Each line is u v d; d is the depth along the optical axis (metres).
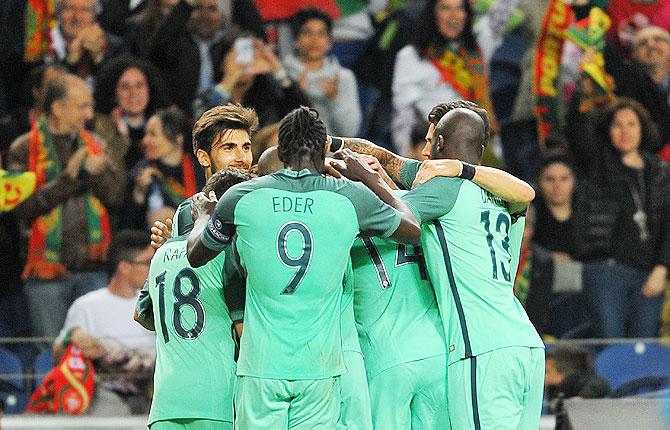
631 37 40.66
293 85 38.38
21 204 36.09
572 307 37.34
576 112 39.34
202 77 38.34
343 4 39.94
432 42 38.97
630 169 38.66
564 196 37.84
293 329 20.31
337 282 20.58
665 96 40.22
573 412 28.39
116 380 31.83
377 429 21.70
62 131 36.62
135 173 36.94
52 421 30.27
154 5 38.75
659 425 28.02
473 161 22.23
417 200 21.52
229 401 21.17
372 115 39.72
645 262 37.94
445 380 21.75
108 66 37.41
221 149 22.89
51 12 38.53
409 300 22.06
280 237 20.30
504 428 21.39
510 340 21.61
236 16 38.84
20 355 31.78
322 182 20.59
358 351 21.52
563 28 39.69
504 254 22.16
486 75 39.12
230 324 21.28
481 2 40.03
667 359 32.03
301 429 20.50
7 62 38.78
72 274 36.22
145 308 22.52
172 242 21.72
